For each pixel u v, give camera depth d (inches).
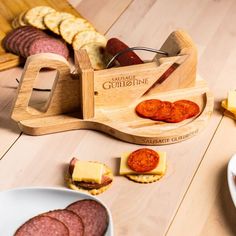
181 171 37.0
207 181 36.6
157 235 34.0
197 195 35.9
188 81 40.5
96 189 35.8
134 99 39.6
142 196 35.7
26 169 37.1
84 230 33.4
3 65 42.9
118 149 38.1
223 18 47.9
